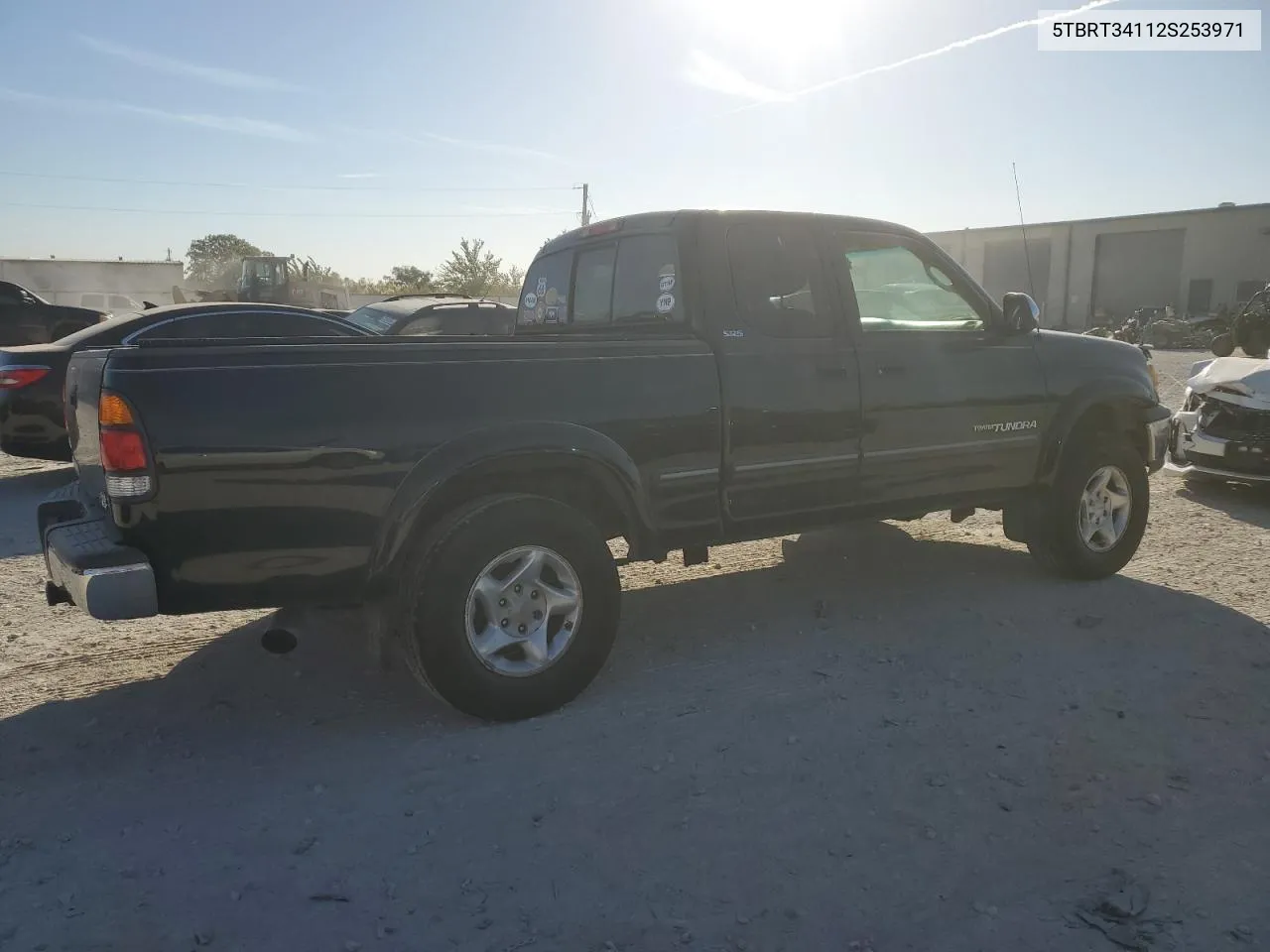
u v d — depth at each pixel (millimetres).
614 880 2812
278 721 3926
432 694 4035
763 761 3527
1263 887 2754
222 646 4805
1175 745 3617
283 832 3082
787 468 4562
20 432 8180
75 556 3361
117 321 8656
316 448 3477
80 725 3885
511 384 3830
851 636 4828
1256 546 6512
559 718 3910
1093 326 42500
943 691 4129
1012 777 3387
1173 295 46688
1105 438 5703
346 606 3744
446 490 3707
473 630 3748
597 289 5008
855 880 2809
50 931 2590
